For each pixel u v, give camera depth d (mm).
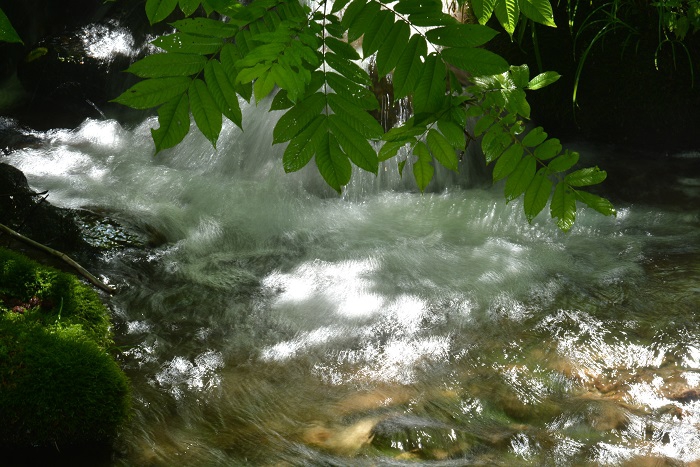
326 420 3812
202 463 3443
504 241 6309
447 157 1849
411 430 3672
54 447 3422
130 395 3723
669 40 7836
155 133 1661
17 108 10547
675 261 5891
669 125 8609
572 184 1881
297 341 4668
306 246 6246
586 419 3785
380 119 7598
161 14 1761
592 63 8555
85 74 10359
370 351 4547
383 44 1702
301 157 1669
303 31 1623
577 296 5277
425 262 5859
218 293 5336
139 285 5410
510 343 4625
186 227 6551
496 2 1724
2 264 4195
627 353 4480
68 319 4012
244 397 4035
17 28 11805
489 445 3590
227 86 1668
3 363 3457
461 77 5277
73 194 7195
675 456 3479
